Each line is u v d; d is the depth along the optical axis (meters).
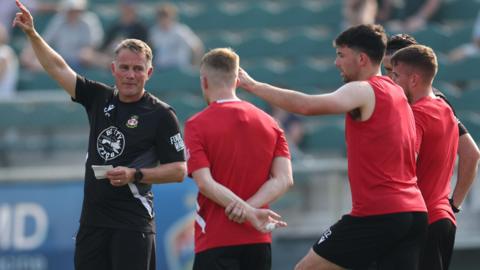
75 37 36.97
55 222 27.19
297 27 40.31
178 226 26.50
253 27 40.62
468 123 31.62
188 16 40.94
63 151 30.67
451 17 39.12
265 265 15.70
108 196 16.48
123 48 16.39
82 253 16.70
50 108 30.95
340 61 15.62
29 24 16.39
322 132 31.72
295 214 27.27
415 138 15.70
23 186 27.48
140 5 43.16
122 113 16.56
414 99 16.58
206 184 15.13
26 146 30.77
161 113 16.61
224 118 15.45
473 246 26.69
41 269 27.08
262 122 15.63
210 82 15.70
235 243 15.40
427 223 15.66
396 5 38.50
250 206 15.22
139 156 16.50
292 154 30.45
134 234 16.52
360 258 15.77
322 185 27.19
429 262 16.45
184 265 26.44
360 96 15.04
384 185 15.30
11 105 31.03
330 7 40.22
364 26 15.56
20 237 27.22
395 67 16.59
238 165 15.41
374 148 15.24
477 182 26.48
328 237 16.00
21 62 37.31
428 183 16.45
